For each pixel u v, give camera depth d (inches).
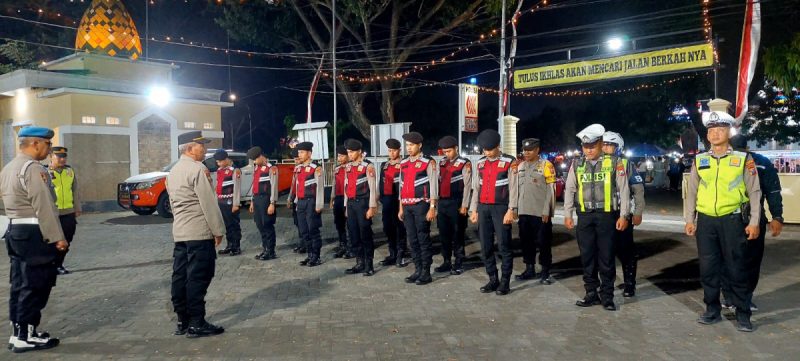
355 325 236.2
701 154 234.1
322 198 365.7
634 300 271.4
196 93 862.5
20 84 746.8
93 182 728.3
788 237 431.5
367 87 1117.1
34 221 211.2
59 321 246.2
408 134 314.2
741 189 222.1
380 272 345.4
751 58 504.7
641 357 196.1
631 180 264.4
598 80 597.9
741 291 222.7
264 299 281.0
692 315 245.3
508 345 209.5
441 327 232.1
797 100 767.1
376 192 328.5
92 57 810.2
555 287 299.7
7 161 842.8
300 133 638.5
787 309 249.9
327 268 358.6
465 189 327.3
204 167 226.2
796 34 498.6
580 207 256.5
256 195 389.4
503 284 285.3
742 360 192.1
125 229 551.5
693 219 237.8
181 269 226.7
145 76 875.4
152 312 260.1
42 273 211.3
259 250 428.1
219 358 199.6
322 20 1029.8
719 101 495.8
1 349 212.2
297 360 196.4
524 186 310.8
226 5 1055.6
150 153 792.3
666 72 556.7
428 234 311.1
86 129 722.8
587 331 225.1
